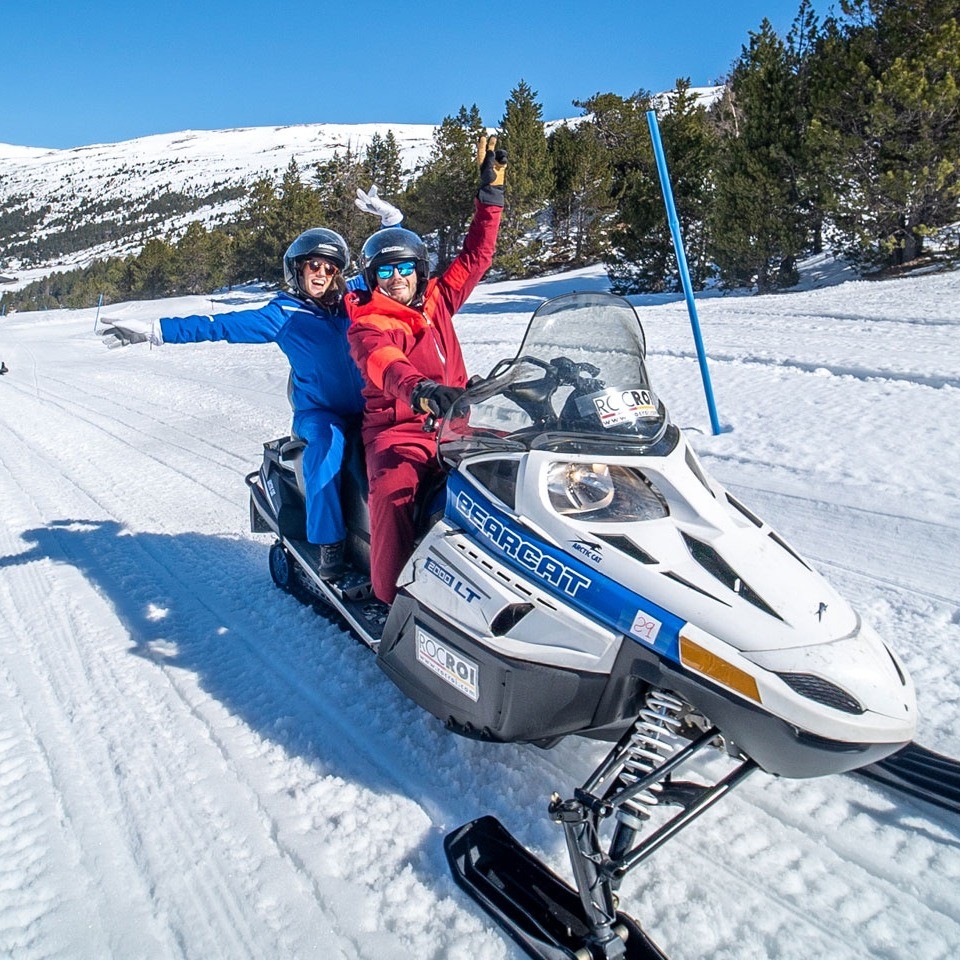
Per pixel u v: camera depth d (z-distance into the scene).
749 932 2.17
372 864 2.49
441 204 34.78
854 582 4.12
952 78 15.64
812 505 5.05
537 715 2.49
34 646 4.06
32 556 5.39
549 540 2.46
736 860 2.43
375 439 3.29
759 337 10.08
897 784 2.66
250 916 2.33
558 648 2.39
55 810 2.82
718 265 21.22
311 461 3.68
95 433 9.61
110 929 2.31
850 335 9.51
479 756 2.97
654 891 2.33
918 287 13.05
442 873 2.43
